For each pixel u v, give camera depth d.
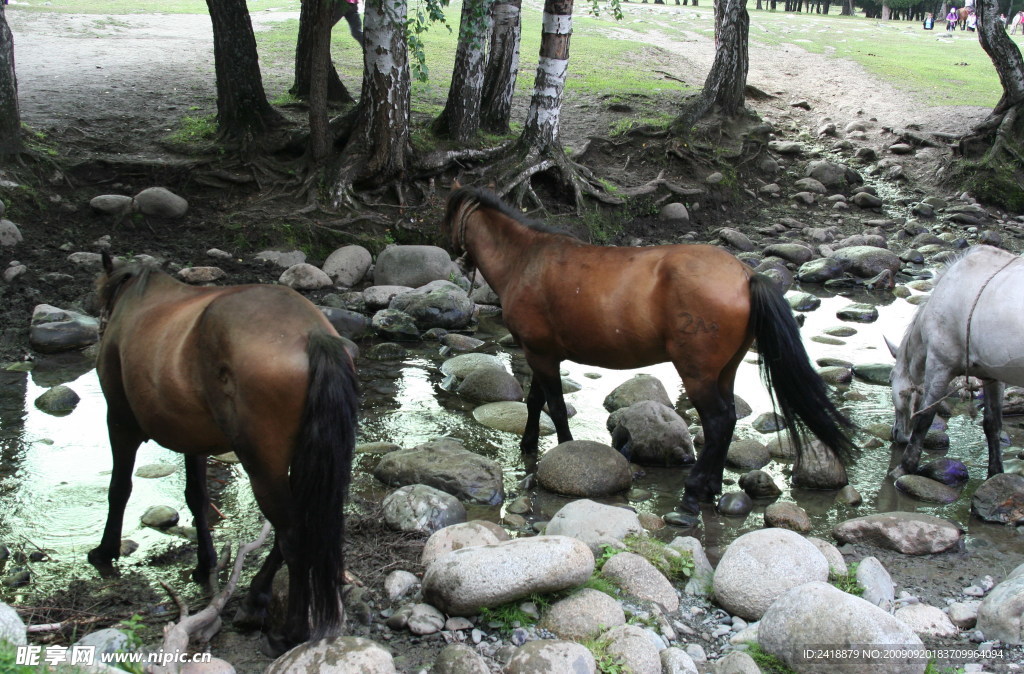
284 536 3.83
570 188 13.19
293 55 20.20
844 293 11.95
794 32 32.19
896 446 7.02
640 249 5.77
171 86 16.45
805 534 5.54
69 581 4.74
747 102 20.19
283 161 12.85
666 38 27.78
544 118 13.15
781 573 4.55
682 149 15.52
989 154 16.52
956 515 5.88
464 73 13.30
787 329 5.29
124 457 4.58
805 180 16.23
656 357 5.75
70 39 20.78
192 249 11.01
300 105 14.95
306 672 3.64
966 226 15.15
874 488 6.30
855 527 5.43
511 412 7.36
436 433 7.05
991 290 5.77
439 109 15.96
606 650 3.95
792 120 19.41
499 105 14.42
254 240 11.30
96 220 11.33
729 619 4.55
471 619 4.30
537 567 4.22
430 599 4.36
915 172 17.08
